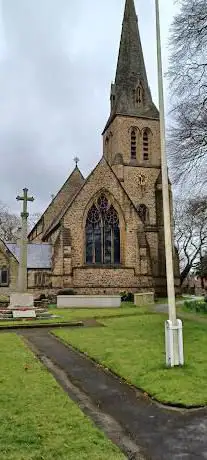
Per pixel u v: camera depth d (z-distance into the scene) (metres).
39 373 9.50
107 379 9.43
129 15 57.41
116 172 49.12
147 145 51.59
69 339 14.77
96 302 32.44
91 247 41.84
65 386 8.86
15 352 12.18
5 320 21.41
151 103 53.28
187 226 58.47
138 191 49.56
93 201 42.41
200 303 28.17
